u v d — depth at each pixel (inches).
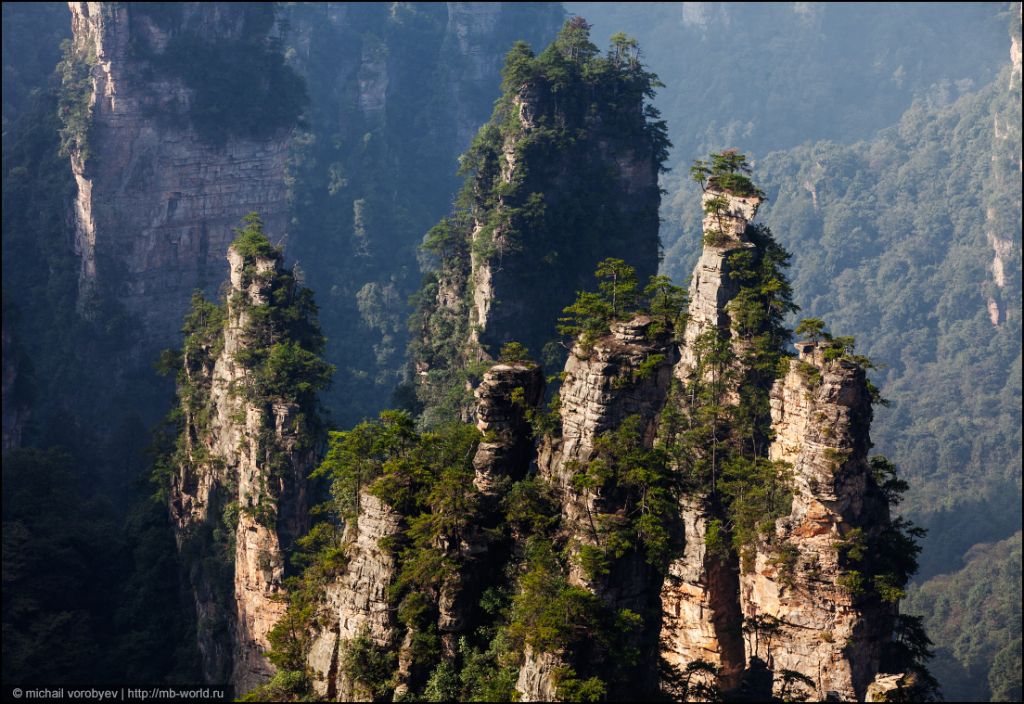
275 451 7554.1
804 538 5511.8
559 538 5162.4
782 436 5880.9
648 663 5103.3
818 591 5467.5
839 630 5442.9
